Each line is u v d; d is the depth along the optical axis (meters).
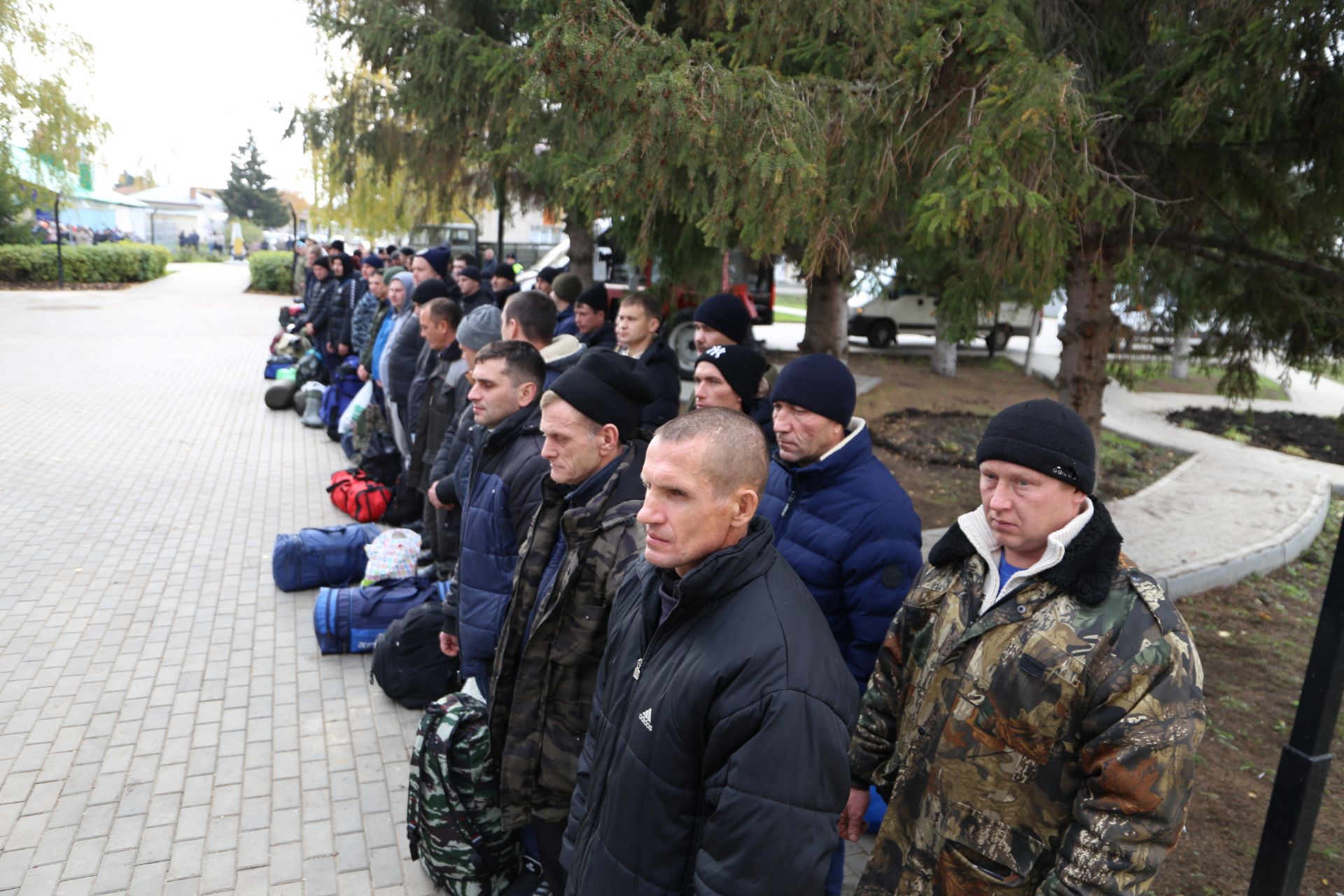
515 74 5.59
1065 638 1.75
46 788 3.56
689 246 5.88
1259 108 3.75
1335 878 3.31
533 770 2.61
